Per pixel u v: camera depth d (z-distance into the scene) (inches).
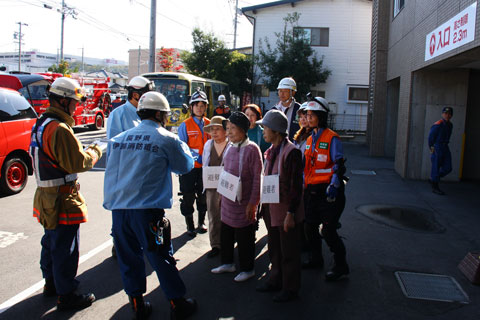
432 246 202.1
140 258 129.6
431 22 304.2
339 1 886.4
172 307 129.6
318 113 158.1
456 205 285.0
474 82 376.5
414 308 140.1
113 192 123.0
